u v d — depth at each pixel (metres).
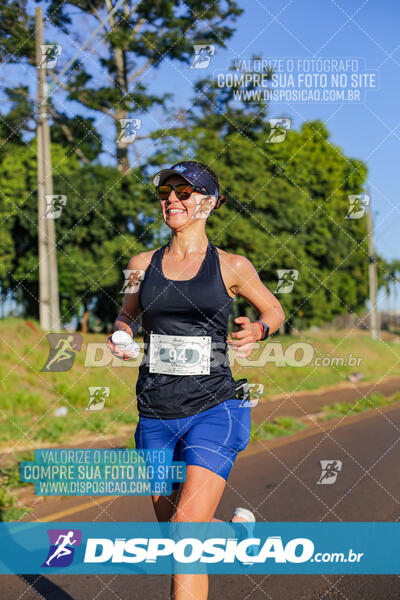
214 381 2.59
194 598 2.18
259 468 6.54
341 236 24.23
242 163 19.08
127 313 2.90
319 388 16.34
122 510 5.00
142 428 2.64
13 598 3.29
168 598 3.30
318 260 24.72
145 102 18.44
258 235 19.20
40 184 13.60
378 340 27.67
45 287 13.90
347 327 32.75
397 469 6.41
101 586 3.47
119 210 18.52
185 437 2.53
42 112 13.34
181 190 2.64
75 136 18.80
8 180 18.23
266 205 20.02
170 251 2.71
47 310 13.98
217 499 2.38
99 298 19.64
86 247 19.12
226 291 2.63
